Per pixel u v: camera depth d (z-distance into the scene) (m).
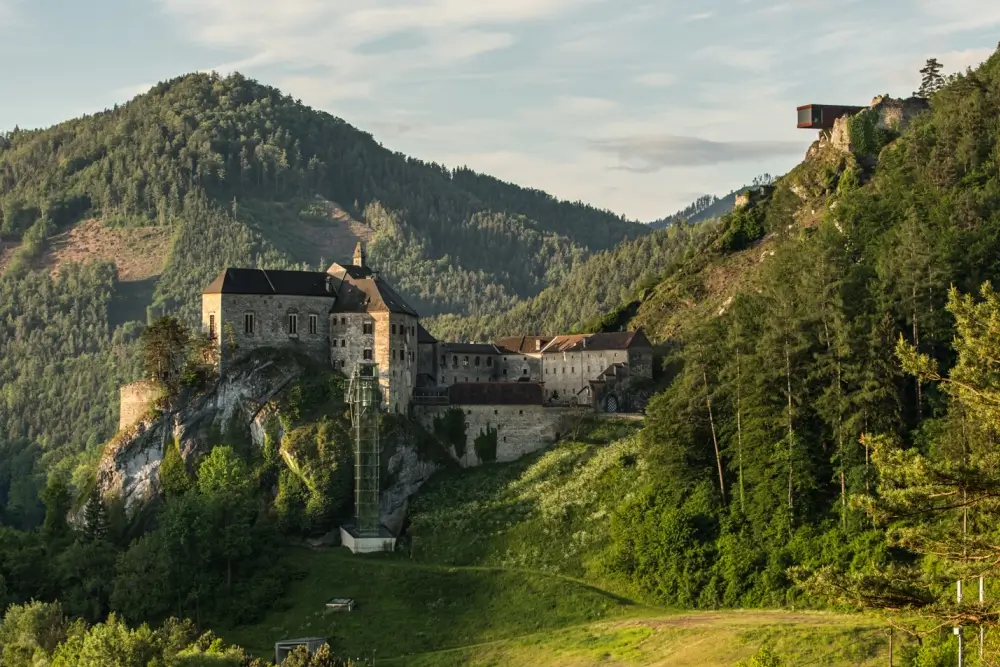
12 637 156.62
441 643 169.75
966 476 66.88
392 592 184.62
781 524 171.75
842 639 133.38
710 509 181.38
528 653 156.50
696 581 171.50
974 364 71.00
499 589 181.38
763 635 139.75
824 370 177.12
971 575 68.56
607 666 144.50
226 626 183.12
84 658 134.50
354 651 169.50
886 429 170.25
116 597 185.50
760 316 199.38
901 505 68.50
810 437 178.62
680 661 139.00
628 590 177.50
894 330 178.50
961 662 92.38
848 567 159.25
